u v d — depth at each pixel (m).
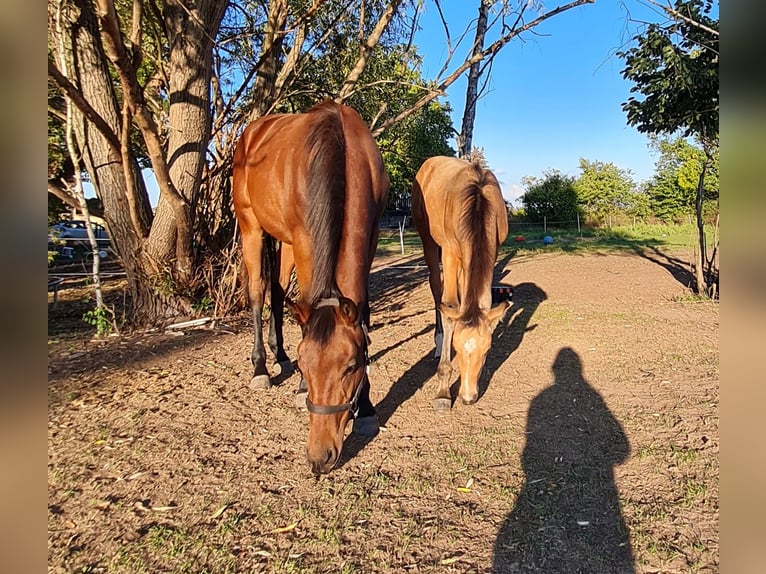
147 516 2.19
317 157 2.59
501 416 3.18
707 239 8.91
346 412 2.22
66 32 4.66
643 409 3.17
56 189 5.35
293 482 2.46
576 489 2.32
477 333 2.77
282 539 2.03
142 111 3.74
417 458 2.67
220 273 6.20
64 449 2.78
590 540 1.97
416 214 4.55
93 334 5.44
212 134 6.00
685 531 2.00
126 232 5.61
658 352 4.36
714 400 3.25
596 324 5.42
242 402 3.48
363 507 2.24
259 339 3.84
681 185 22.30
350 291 2.54
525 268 10.41
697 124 6.23
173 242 5.59
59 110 5.35
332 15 6.35
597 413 3.15
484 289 2.90
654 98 6.32
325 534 2.05
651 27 5.84
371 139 3.06
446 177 3.81
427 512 2.19
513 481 2.42
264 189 3.36
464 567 1.85
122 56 3.12
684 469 2.45
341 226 2.50
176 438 2.92
